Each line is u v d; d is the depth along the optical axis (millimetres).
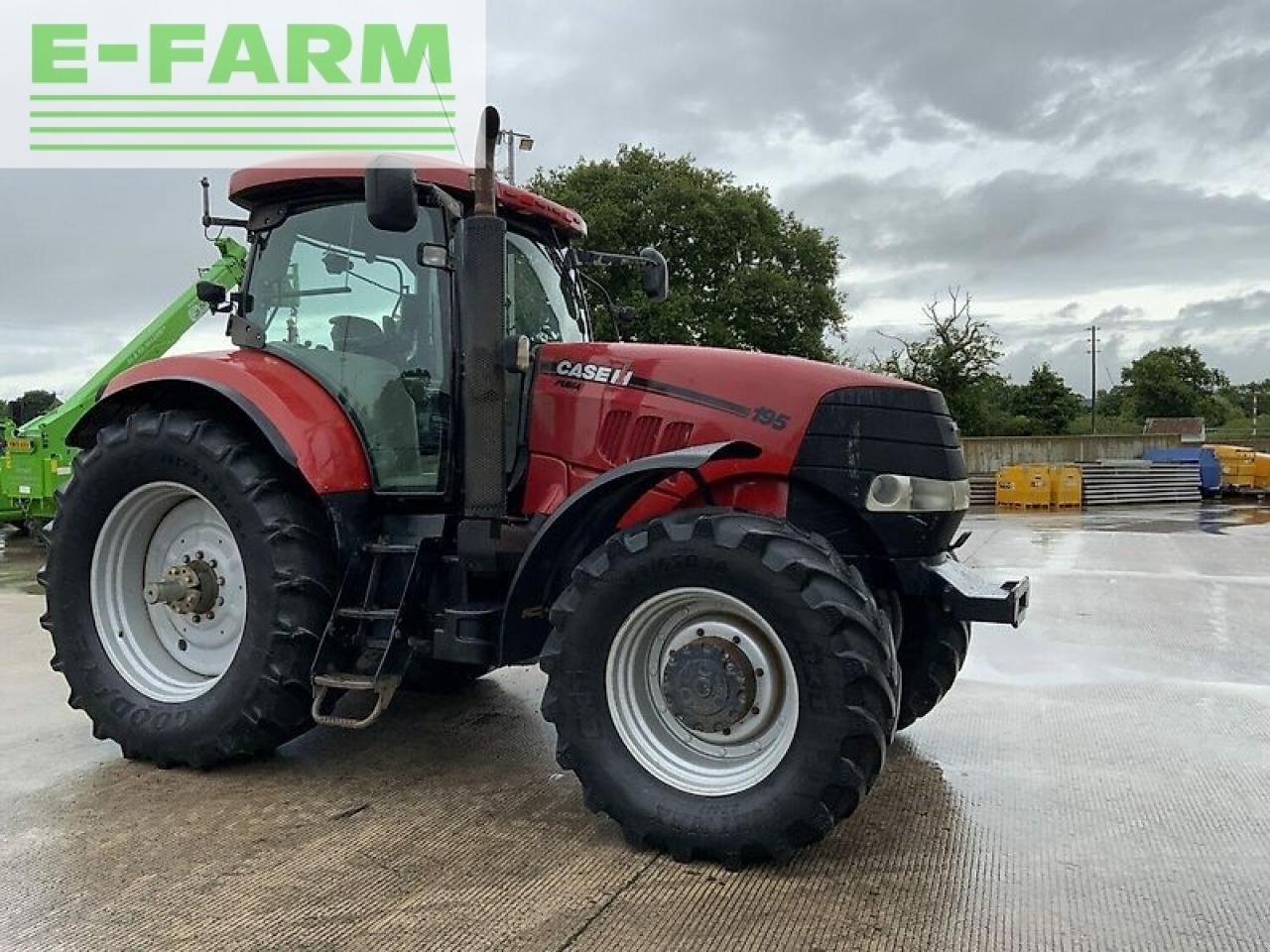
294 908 2533
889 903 2594
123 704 3693
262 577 3434
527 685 4898
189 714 3553
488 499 3326
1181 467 21922
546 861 2848
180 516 3861
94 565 3842
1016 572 9203
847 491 3225
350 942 2365
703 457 2898
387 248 3756
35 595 7840
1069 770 3686
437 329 3656
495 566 3346
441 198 3518
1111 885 2719
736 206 25172
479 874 2754
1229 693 4797
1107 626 6527
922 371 35406
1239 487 22406
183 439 3574
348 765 3689
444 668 4641
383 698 3303
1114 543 11953
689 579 2873
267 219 3967
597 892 2643
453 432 3586
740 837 2754
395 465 3658
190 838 2984
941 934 2432
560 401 3568
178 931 2408
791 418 3252
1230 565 9773
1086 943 2393
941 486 3291
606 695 2992
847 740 2688
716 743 2971
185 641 3846
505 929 2438
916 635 3795
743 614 2898
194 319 10969
